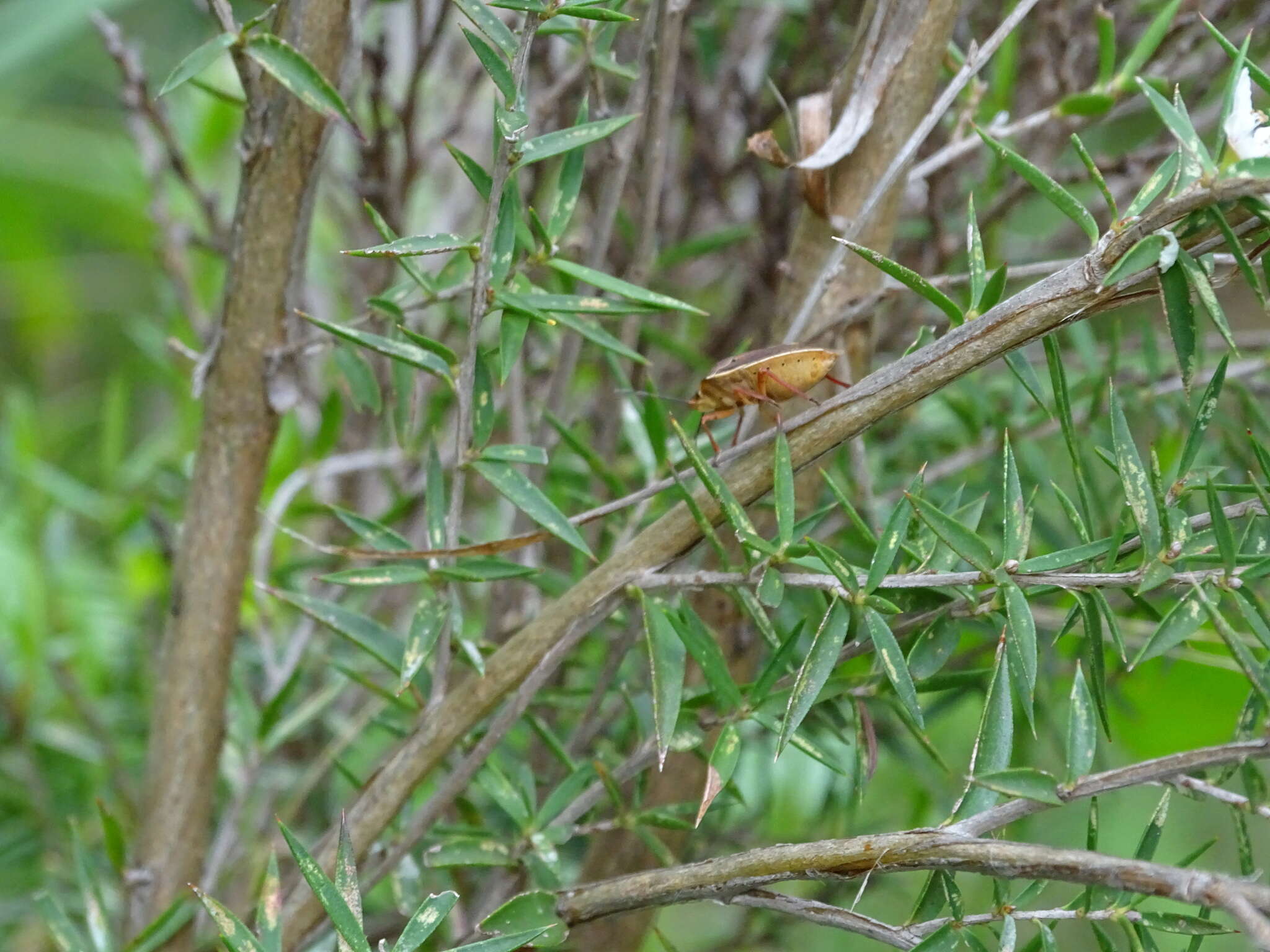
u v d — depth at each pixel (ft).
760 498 1.02
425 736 1.08
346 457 1.42
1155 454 0.97
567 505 1.32
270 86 1.08
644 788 1.14
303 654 1.31
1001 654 0.98
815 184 1.11
